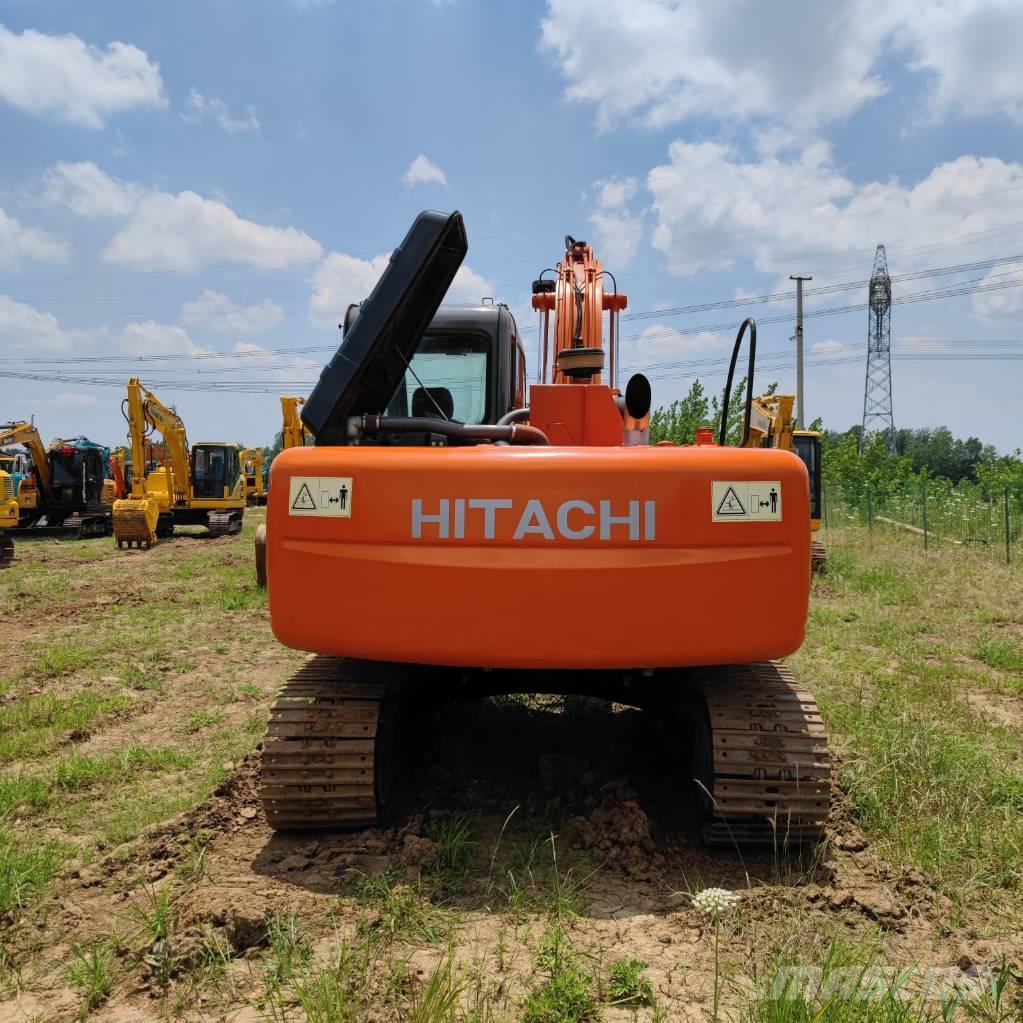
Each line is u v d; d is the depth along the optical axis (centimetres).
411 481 338
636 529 330
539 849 364
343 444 395
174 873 346
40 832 410
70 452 2486
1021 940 302
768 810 347
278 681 710
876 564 1429
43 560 1797
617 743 508
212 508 2478
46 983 278
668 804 416
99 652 829
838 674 698
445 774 446
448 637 336
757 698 374
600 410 436
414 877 334
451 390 498
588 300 582
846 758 472
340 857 354
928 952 293
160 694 671
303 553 348
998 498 2027
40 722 598
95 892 341
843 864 357
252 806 413
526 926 303
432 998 246
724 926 301
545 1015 247
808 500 340
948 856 360
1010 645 830
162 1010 259
